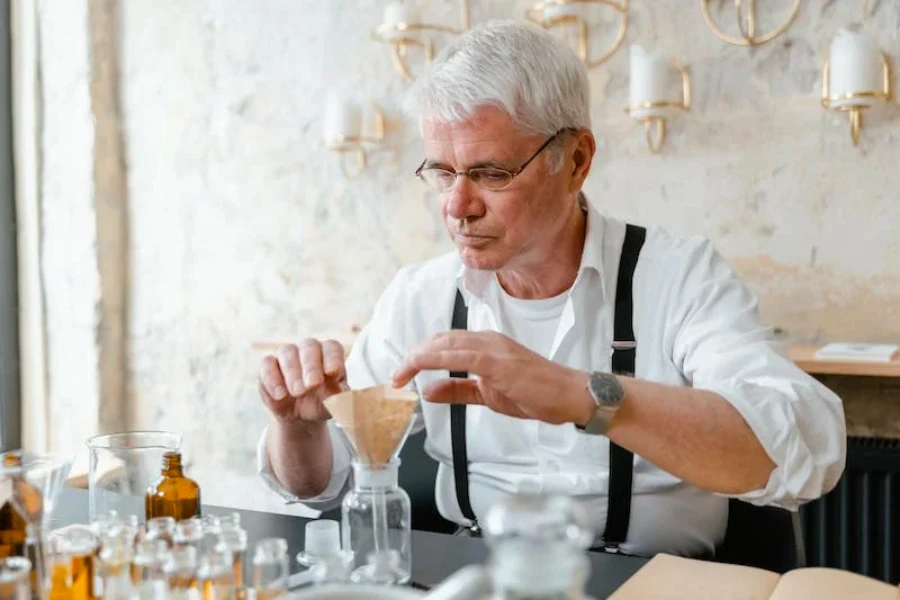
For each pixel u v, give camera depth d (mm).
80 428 3508
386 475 1062
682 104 2537
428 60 2939
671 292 1660
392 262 3055
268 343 2967
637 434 1233
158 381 3486
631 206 2680
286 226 3217
